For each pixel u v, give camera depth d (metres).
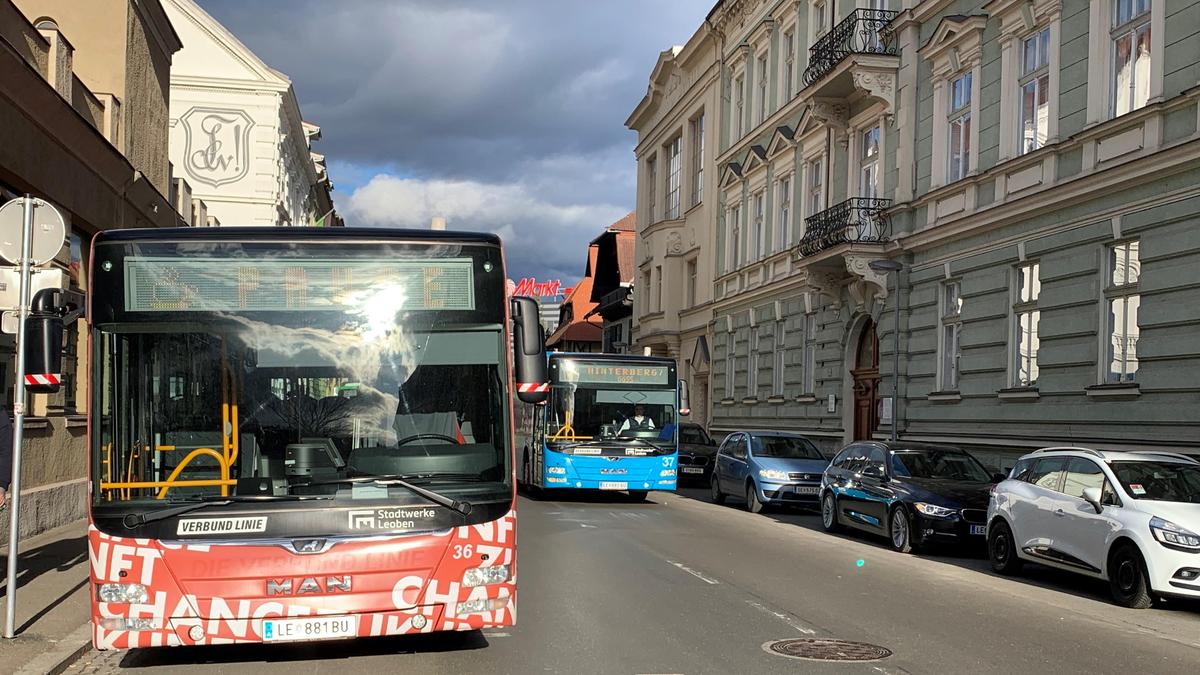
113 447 6.73
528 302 7.45
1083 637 8.88
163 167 22.97
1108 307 16.92
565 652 7.74
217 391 6.87
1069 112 17.97
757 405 34.44
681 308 44.72
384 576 6.70
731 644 8.11
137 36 20.34
